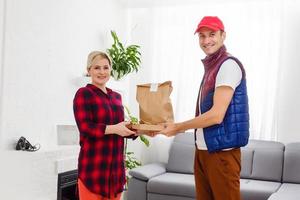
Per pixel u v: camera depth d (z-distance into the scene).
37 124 3.35
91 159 2.05
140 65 5.02
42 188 2.91
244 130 1.81
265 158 4.08
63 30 3.72
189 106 4.74
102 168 2.05
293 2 4.38
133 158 4.74
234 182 1.81
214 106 1.77
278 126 4.39
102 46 4.49
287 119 4.39
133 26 5.11
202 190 1.96
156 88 2.03
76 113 2.07
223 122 1.81
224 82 1.76
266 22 4.45
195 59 4.74
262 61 4.45
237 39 4.56
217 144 1.79
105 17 4.57
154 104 2.01
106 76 2.18
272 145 4.16
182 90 4.75
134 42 5.10
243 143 1.80
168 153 4.81
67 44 3.79
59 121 3.67
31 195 2.82
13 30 3.03
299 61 4.34
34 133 3.30
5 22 2.94
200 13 4.76
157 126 1.97
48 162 2.97
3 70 2.93
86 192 2.06
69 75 3.82
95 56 2.16
